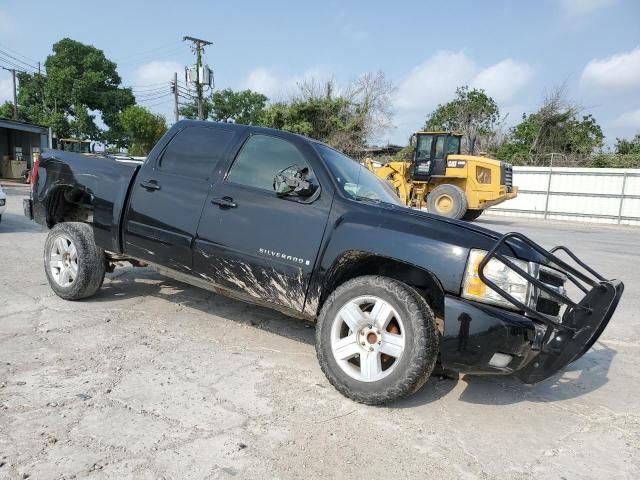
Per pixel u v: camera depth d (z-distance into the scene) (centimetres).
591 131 3644
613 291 322
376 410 325
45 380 336
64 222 512
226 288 411
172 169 450
